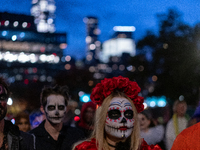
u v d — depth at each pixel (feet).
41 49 156.56
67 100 13.62
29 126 16.38
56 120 13.01
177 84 75.25
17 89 78.79
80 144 9.33
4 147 8.89
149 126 17.97
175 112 19.34
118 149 8.97
